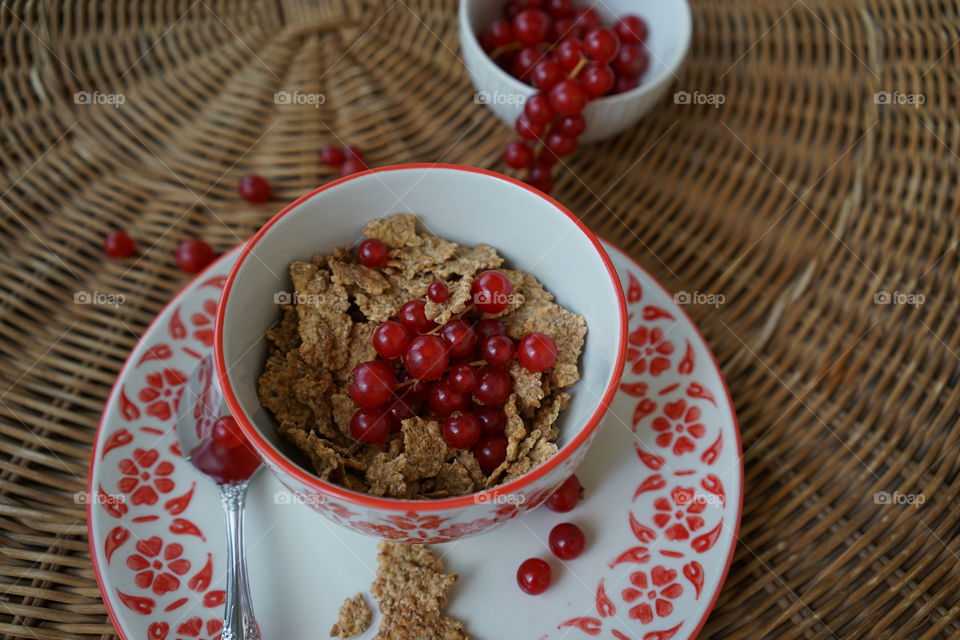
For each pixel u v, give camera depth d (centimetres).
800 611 35
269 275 33
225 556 33
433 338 32
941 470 37
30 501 36
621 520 34
